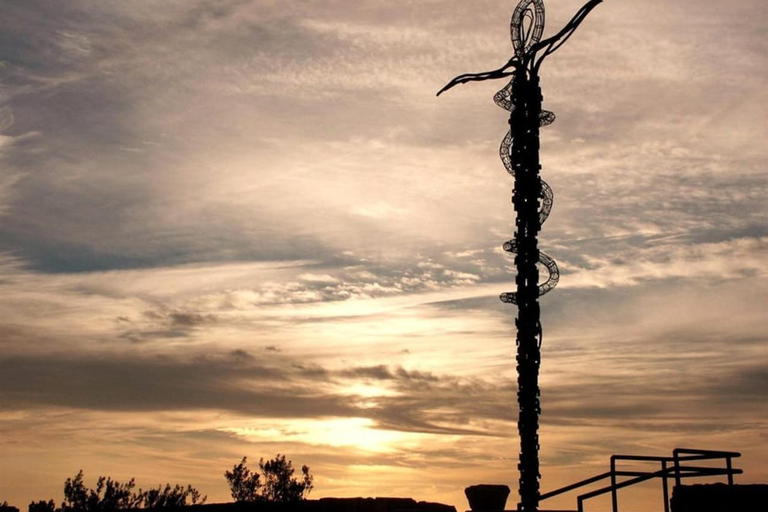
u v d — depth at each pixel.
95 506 39.47
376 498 37.56
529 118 34.09
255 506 37.34
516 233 33.66
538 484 31.83
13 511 39.50
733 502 25.05
